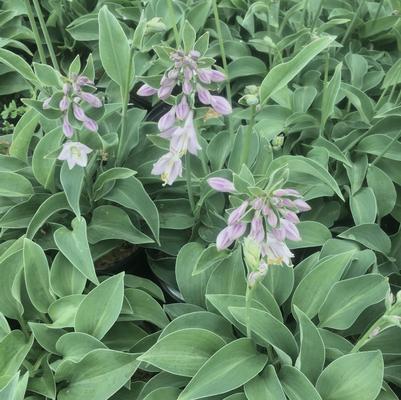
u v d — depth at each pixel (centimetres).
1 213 65
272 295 56
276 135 76
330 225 73
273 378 49
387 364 57
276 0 88
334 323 56
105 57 63
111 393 50
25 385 45
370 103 80
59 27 100
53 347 54
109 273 70
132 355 52
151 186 70
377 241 66
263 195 40
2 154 73
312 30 84
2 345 52
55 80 58
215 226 66
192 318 55
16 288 55
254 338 53
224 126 79
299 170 63
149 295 59
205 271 61
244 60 90
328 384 49
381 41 101
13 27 96
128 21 98
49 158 59
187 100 48
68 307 56
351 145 75
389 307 44
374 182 72
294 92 81
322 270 57
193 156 71
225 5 98
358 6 100
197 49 51
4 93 92
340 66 72
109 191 64
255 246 40
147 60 85
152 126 73
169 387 52
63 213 66
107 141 66
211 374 48
